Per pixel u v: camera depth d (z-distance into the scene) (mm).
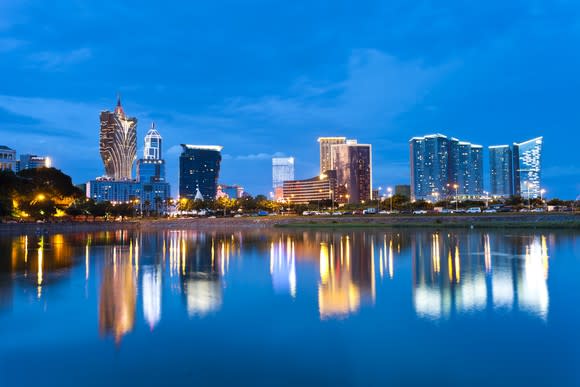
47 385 13320
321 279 31531
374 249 54219
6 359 15398
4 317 20828
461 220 112812
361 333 18094
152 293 26562
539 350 15906
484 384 13203
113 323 19781
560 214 104750
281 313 21406
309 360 15188
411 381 13461
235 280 31469
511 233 82375
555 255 44938
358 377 13773
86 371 14359
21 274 34531
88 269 37719
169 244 68688
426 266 37656
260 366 14688
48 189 138500
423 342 16891
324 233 96750
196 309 22406
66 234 105062
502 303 23141
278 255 49344
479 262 39844
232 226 151000
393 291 26594
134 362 15094
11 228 101875
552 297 24469
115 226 142375
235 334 18078
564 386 13031
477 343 16719
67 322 19984
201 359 15375
